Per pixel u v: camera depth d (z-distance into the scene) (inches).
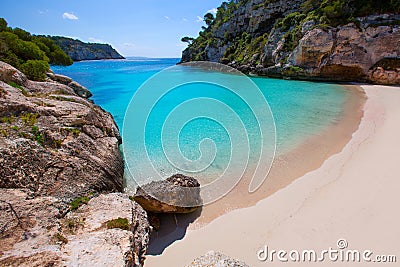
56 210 195.3
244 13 2256.4
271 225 247.8
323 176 329.4
